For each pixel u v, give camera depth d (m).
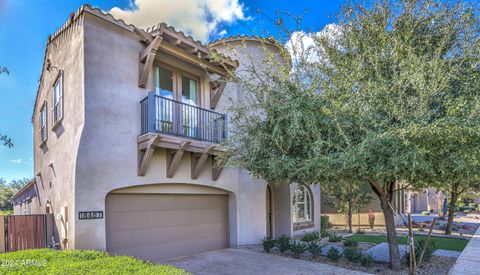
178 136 8.57
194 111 9.47
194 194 9.91
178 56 8.85
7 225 7.27
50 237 8.01
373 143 5.84
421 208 35.28
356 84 6.62
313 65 7.32
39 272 4.21
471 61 6.23
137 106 8.18
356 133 6.63
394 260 7.61
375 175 6.26
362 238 13.19
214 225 10.55
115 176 7.47
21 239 7.45
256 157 7.78
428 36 6.68
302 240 11.45
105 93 7.52
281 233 13.29
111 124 7.55
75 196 6.73
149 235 8.50
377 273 7.36
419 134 5.51
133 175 7.87
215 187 10.26
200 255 9.48
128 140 7.86
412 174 5.79
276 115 7.39
